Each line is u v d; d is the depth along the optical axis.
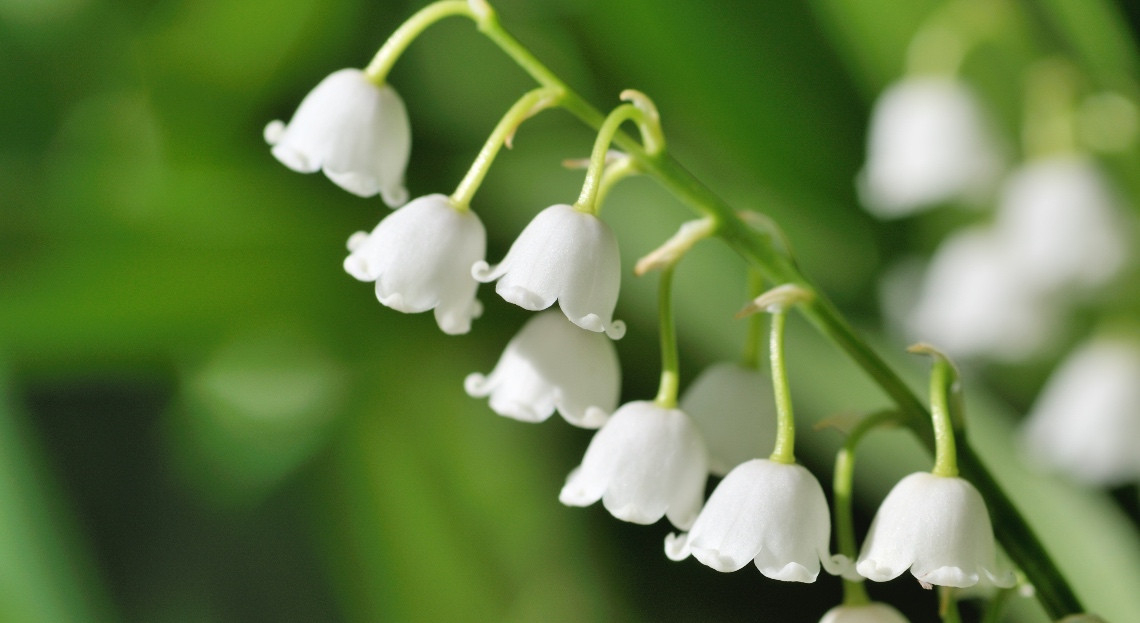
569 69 0.33
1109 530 0.26
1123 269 0.32
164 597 0.27
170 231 0.31
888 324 0.34
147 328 0.30
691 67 0.33
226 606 0.27
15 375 0.29
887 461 0.26
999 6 0.32
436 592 0.27
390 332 0.31
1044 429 0.33
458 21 0.33
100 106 0.32
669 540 0.21
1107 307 0.33
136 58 0.32
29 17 0.31
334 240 0.32
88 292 0.30
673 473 0.21
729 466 0.22
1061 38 0.32
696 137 0.34
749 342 0.22
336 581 0.27
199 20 0.31
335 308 0.31
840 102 0.33
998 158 0.33
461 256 0.21
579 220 0.21
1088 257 0.32
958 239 0.35
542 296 0.20
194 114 0.32
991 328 0.34
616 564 0.27
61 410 0.30
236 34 0.32
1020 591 0.22
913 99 0.33
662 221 0.30
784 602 0.27
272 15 0.31
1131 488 0.32
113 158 0.32
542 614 0.27
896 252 0.35
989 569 0.20
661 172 0.21
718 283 0.29
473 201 0.32
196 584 0.27
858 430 0.21
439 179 0.33
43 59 0.32
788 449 0.21
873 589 0.27
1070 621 0.21
